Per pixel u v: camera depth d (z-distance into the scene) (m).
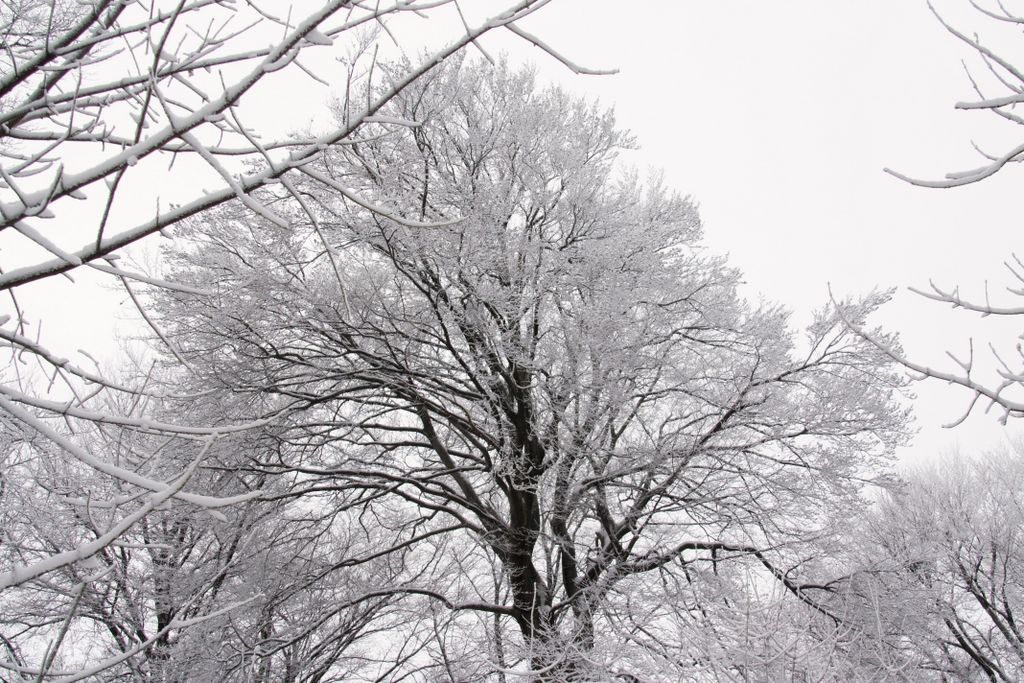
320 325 8.33
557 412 8.14
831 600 8.19
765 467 8.55
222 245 7.82
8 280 2.65
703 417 8.28
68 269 2.67
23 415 2.54
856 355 8.25
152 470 6.47
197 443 7.38
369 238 7.72
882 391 8.15
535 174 8.70
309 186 7.66
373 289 8.52
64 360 2.80
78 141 3.00
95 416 2.67
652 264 8.65
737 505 8.24
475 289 7.79
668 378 8.62
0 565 7.94
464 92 8.48
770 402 8.20
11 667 2.93
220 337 7.90
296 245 7.87
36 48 3.28
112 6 2.76
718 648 6.23
